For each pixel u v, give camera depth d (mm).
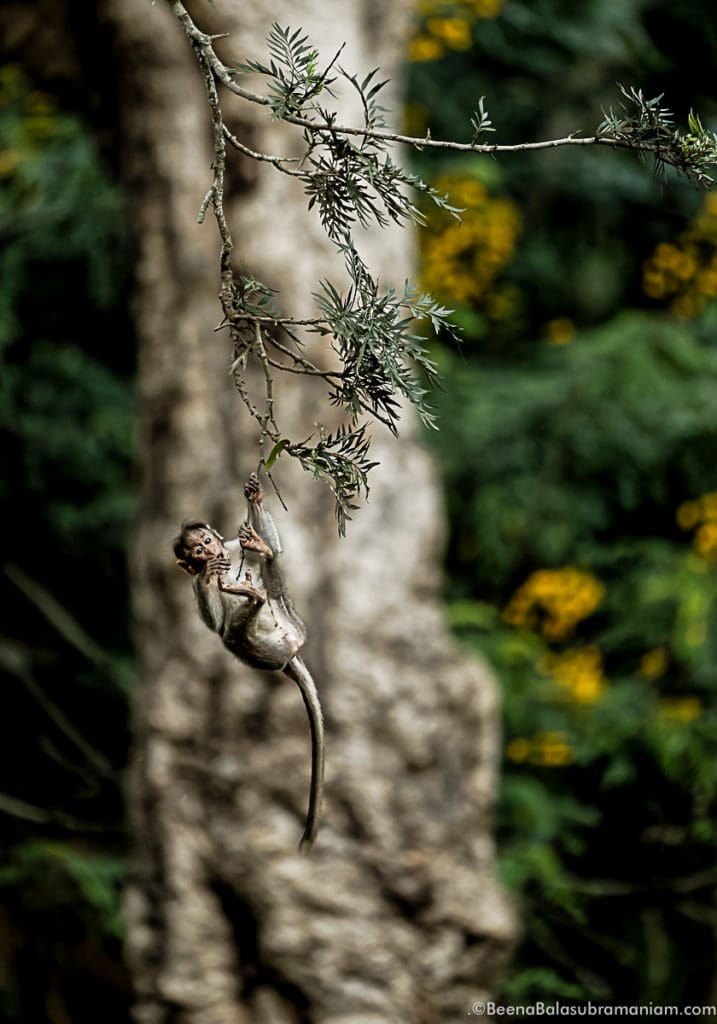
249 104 9023
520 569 15000
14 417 14102
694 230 15141
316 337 8891
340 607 8938
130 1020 13445
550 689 13867
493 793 9328
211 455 9117
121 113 9719
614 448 14312
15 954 13336
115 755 14359
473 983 8945
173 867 8891
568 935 14281
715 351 14766
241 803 8805
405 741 8883
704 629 13891
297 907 8672
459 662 9297
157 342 9453
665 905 14367
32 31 10062
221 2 8734
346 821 8773
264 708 8844
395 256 9438
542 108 15539
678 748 13500
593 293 16250
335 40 9008
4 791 14195
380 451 9164
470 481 14578
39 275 14695
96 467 14391
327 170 3543
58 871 13234
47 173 13805
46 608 13992
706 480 14734
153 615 9273
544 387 14312
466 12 13430
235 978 8852
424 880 8797
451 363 14602
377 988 8664
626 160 15445
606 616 14969
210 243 9297
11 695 14344
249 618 4051
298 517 8914
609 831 14359
